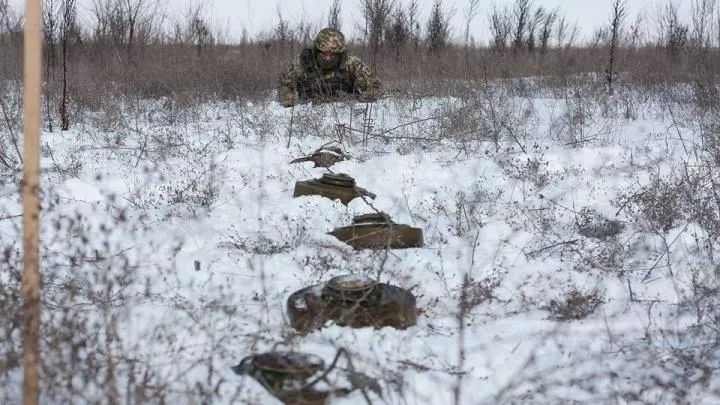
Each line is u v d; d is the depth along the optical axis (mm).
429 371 4168
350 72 13539
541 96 14297
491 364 4297
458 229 6707
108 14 17922
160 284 5184
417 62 16281
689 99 12516
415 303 4871
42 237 5906
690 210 6934
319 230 6629
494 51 20234
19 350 4035
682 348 4484
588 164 9250
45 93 13117
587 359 4340
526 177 8508
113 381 3594
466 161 9320
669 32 18781
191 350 4223
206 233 6477
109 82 14469
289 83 13523
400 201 7602
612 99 13055
